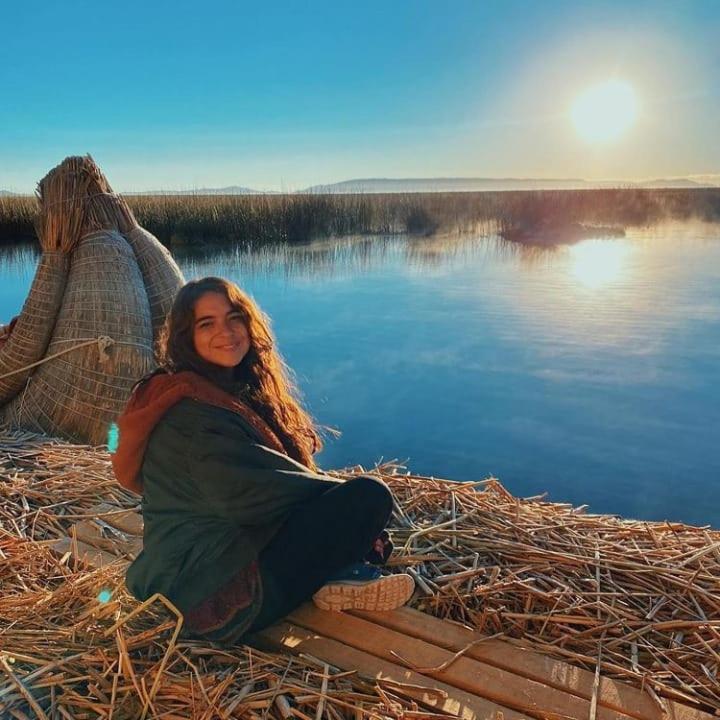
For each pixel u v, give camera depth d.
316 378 6.82
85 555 2.72
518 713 1.93
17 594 2.46
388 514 2.29
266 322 2.43
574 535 2.82
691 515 4.16
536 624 2.33
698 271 13.53
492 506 3.06
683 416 5.66
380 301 10.93
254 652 2.11
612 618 2.32
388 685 2.01
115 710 1.90
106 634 2.07
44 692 1.95
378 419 5.74
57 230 4.88
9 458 3.82
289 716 1.88
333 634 2.23
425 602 2.44
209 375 2.27
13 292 13.38
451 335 8.48
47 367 4.80
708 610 2.38
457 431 5.45
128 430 2.16
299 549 2.18
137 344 4.80
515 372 6.93
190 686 1.94
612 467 4.80
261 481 2.10
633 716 1.93
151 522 2.20
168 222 20.19
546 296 11.01
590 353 7.55
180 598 2.13
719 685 2.04
